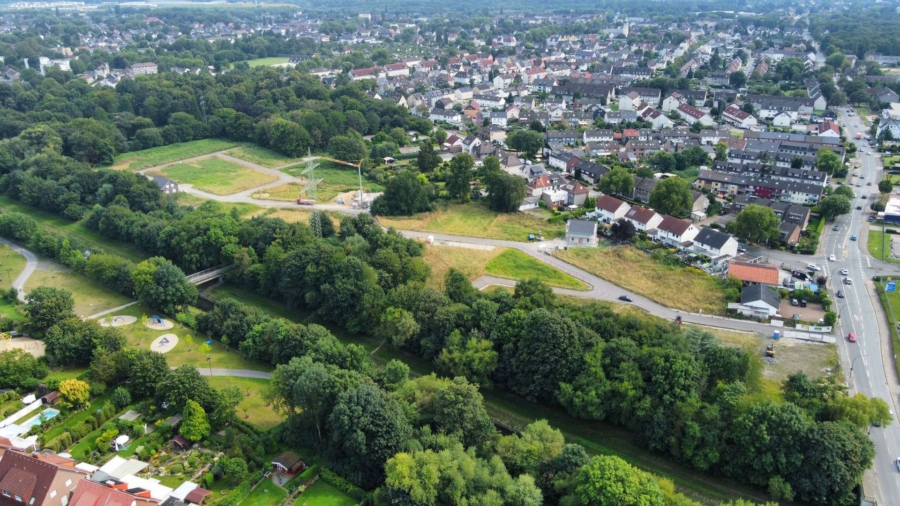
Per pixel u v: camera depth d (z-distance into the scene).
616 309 159.62
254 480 103.94
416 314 144.50
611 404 116.38
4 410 119.38
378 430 103.31
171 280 162.75
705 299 163.88
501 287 172.38
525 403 129.25
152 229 194.88
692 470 110.31
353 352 130.12
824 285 168.88
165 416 119.19
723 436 107.62
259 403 126.50
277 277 170.50
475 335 133.88
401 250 174.62
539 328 125.94
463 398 110.62
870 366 135.62
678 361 114.62
